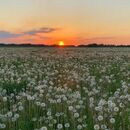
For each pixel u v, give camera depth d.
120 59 35.12
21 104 11.12
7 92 14.48
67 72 22.03
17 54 45.25
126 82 17.41
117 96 12.27
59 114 10.02
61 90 13.59
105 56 40.84
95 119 9.38
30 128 9.24
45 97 12.50
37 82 17.14
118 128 9.15
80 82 17.28
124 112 10.20
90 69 24.52
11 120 9.49
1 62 30.05
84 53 50.25
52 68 25.70
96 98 12.52
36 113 10.34
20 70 23.25
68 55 43.66
